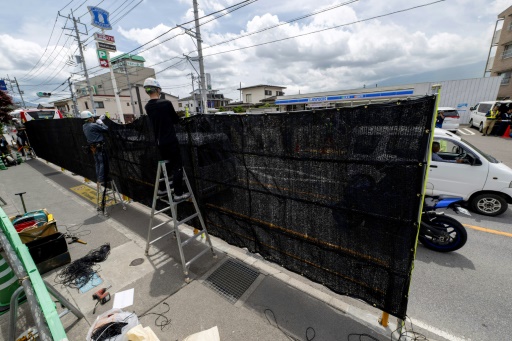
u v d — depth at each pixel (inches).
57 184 284.5
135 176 173.6
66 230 165.6
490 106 553.6
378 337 82.5
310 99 982.4
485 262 127.3
